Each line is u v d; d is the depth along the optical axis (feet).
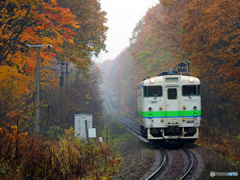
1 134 88.33
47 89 223.30
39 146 92.94
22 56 167.02
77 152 110.63
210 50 202.18
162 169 107.34
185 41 209.97
